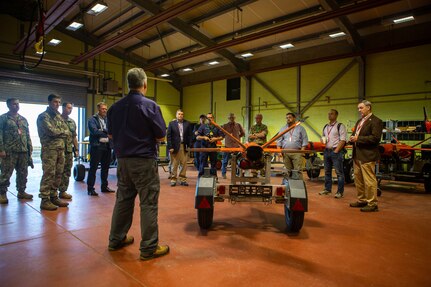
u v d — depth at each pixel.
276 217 3.73
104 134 5.00
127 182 2.45
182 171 6.30
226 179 7.29
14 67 11.20
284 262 2.33
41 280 1.98
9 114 4.41
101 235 2.91
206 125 6.62
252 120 13.34
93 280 1.99
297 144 5.11
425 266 2.29
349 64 10.35
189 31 10.62
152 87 15.52
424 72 8.88
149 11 9.16
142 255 2.32
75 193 5.13
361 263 2.33
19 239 2.77
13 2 9.94
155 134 2.40
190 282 1.98
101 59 13.56
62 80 12.18
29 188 5.66
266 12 9.62
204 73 15.41
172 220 3.52
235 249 2.60
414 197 5.44
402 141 8.71
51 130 3.89
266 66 12.82
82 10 9.09
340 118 10.59
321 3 7.79
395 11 8.68
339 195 5.09
